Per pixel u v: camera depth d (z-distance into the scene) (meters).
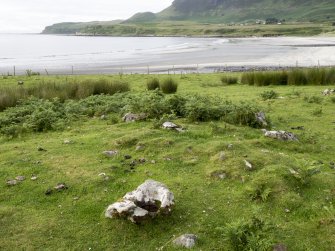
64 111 15.98
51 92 19.98
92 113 16.12
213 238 6.77
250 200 7.99
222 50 92.44
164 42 154.62
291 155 10.63
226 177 8.95
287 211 7.61
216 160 9.73
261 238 6.46
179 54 82.75
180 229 7.01
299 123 15.11
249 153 10.04
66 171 9.38
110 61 67.81
